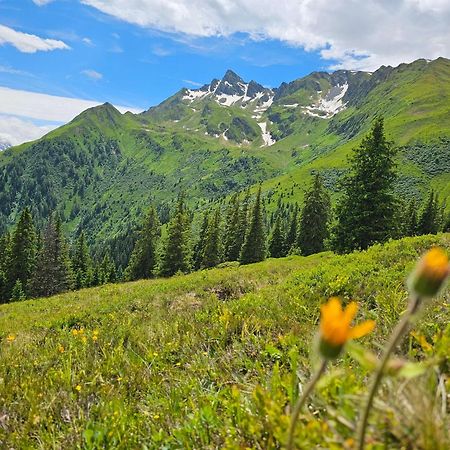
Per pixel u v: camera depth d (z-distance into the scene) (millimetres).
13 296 55500
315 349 1104
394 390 1767
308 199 59000
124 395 3938
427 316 3924
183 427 2865
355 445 1558
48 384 4367
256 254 62281
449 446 1495
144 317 8812
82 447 3104
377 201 32250
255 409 2590
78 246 85562
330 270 8477
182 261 61656
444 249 10383
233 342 4781
